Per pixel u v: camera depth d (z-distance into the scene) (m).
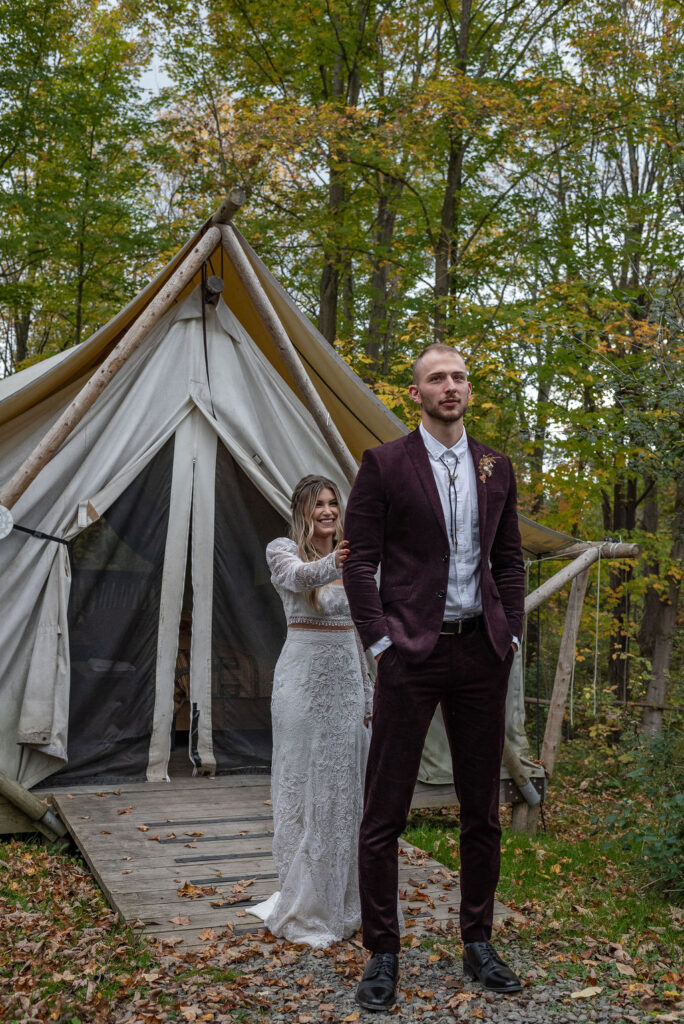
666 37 9.76
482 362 9.96
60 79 12.59
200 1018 2.84
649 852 4.82
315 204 12.28
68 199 12.70
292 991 3.03
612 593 11.29
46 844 5.19
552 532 6.93
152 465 6.09
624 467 9.02
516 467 11.16
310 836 3.45
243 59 12.50
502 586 3.06
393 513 2.92
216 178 11.33
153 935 3.48
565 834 6.96
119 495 5.94
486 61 11.27
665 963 3.42
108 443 5.92
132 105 13.11
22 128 12.30
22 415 5.76
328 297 12.27
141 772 5.87
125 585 5.93
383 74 12.46
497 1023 2.76
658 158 11.28
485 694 2.92
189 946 3.39
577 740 10.77
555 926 3.85
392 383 11.12
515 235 11.23
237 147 10.51
